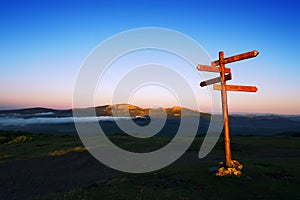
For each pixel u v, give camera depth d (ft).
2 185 37.14
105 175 39.86
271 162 39.01
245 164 35.73
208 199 22.99
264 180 27.76
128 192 25.38
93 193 25.50
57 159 56.54
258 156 54.90
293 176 30.17
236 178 27.76
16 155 63.52
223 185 26.17
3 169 48.29
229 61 30.14
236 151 63.26
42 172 45.24
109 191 25.90
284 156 53.88
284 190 24.80
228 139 30.91
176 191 25.20
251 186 25.72
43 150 69.87
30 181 38.96
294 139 86.53
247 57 27.86
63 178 40.19
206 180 27.81
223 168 29.58
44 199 25.75
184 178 29.19
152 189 26.17
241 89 31.73
